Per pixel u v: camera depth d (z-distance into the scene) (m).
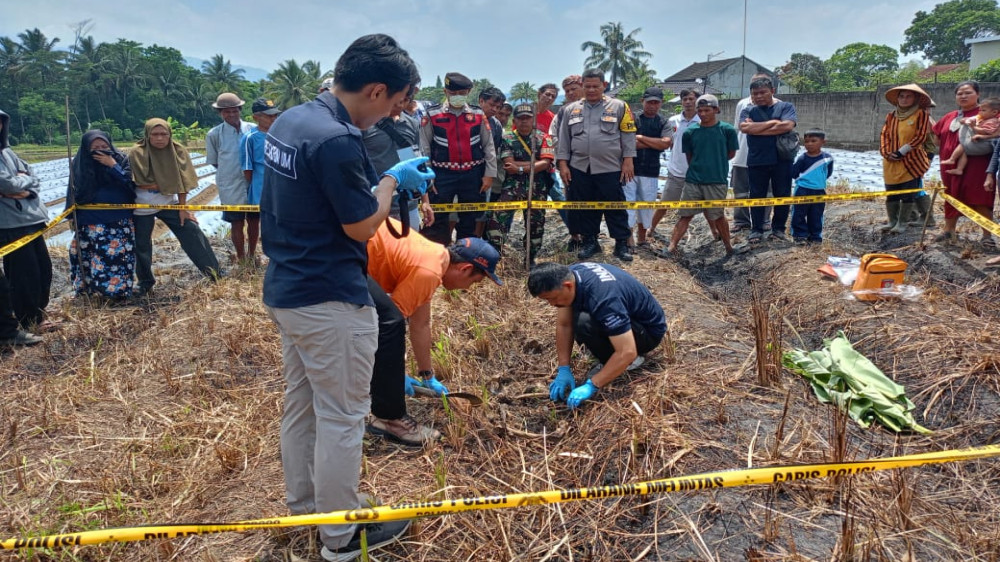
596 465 3.18
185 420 3.73
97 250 5.79
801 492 2.82
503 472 3.24
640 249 7.28
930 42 65.25
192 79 85.75
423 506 2.08
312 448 2.66
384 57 2.22
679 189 7.77
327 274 2.27
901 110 6.83
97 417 3.83
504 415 3.75
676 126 7.69
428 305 3.59
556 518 2.82
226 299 5.76
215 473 3.20
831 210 8.77
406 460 3.31
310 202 2.21
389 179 2.48
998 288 5.29
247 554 2.67
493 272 3.43
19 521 2.87
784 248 6.82
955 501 2.85
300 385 2.55
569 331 3.83
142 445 3.50
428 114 6.09
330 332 2.29
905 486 2.69
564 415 3.72
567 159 6.55
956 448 3.26
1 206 4.95
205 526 2.03
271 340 4.80
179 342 4.85
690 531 2.65
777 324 5.05
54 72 74.94
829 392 3.64
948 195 6.29
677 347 4.33
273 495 3.04
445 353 4.25
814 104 22.88
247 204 6.84
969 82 6.32
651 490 2.11
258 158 6.64
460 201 6.27
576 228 6.93
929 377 3.95
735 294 6.19
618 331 3.52
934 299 5.01
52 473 3.26
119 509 2.94
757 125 6.85
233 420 3.71
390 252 3.03
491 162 6.16
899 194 6.80
